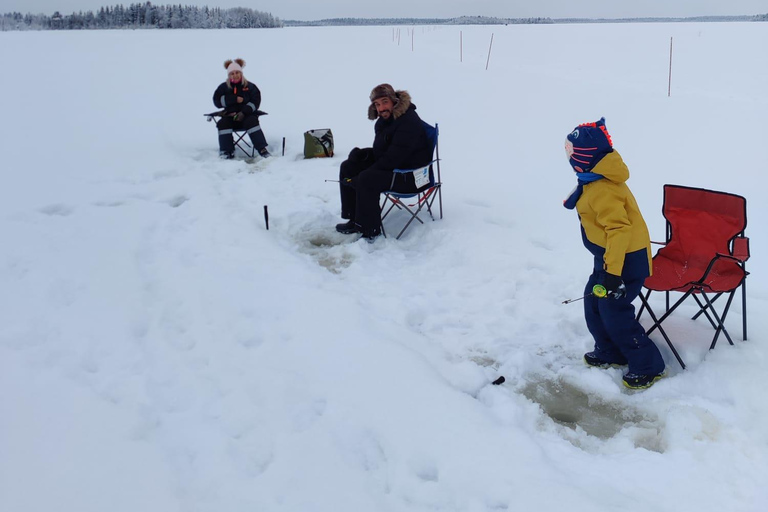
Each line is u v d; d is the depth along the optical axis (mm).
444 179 6707
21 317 3840
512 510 2248
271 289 4164
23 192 6418
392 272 4570
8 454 2629
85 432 2770
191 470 2549
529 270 4395
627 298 2969
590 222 2926
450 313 3924
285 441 2688
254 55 21062
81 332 3660
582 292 4020
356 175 5324
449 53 22578
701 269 3314
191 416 2896
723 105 10000
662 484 2379
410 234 5254
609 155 2770
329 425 2771
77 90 13469
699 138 7863
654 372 3027
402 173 5016
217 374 3227
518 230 5129
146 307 3980
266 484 2439
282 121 10086
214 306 3951
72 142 8766
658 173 6484
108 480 2477
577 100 11164
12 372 3242
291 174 7086
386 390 2984
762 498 2266
